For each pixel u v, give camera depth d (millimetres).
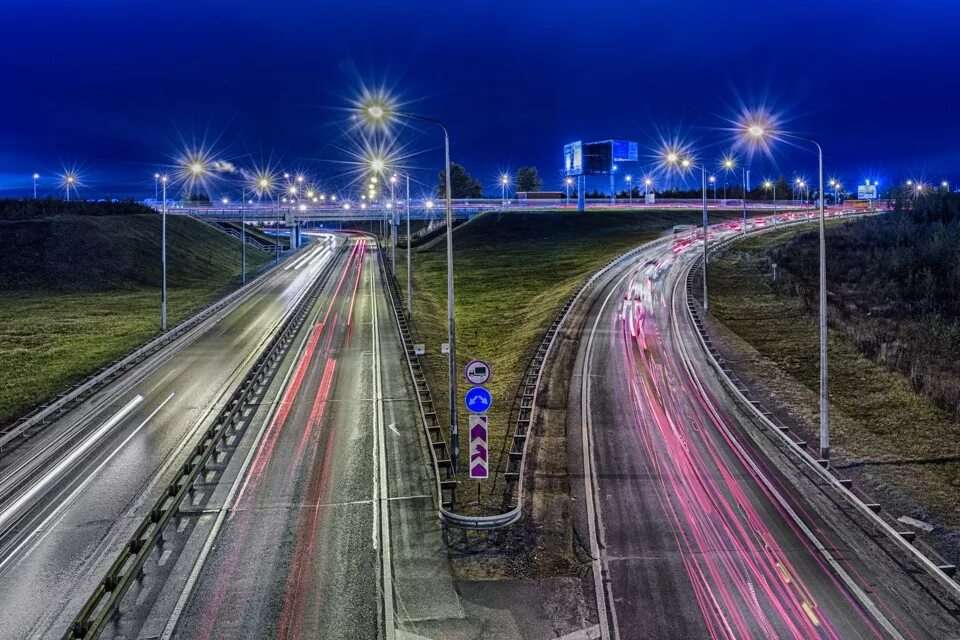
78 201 94250
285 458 23969
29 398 31484
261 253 105875
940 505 21297
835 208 125500
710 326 44500
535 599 15445
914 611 14984
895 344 40438
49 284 67250
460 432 26609
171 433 27078
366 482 21922
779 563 17047
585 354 38062
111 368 36375
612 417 28188
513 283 69500
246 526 18844
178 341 45031
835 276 61250
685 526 19062
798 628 14312
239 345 43875
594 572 16625
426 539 18172
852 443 26219
